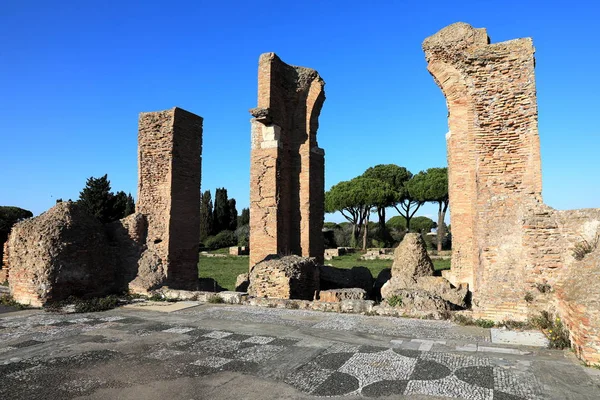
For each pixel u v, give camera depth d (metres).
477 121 10.41
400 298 11.38
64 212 13.58
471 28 12.56
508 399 5.39
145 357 7.41
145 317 10.85
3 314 11.30
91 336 8.91
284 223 17.00
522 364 6.70
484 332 8.83
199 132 16.27
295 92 17.95
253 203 16.75
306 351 7.65
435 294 11.48
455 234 13.67
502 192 10.02
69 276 12.85
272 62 16.73
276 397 5.62
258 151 16.91
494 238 9.87
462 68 10.78
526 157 9.96
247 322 10.14
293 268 13.72
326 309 11.60
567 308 7.52
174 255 14.81
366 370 6.58
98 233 14.16
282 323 9.99
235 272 27.94
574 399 5.36
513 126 10.14
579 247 8.66
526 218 9.41
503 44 10.41
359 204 51.81
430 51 13.12
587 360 6.59
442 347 7.78
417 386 5.88
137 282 14.09
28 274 12.60
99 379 6.35
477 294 10.20
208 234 64.94
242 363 7.02
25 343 8.37
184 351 7.75
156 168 15.17
